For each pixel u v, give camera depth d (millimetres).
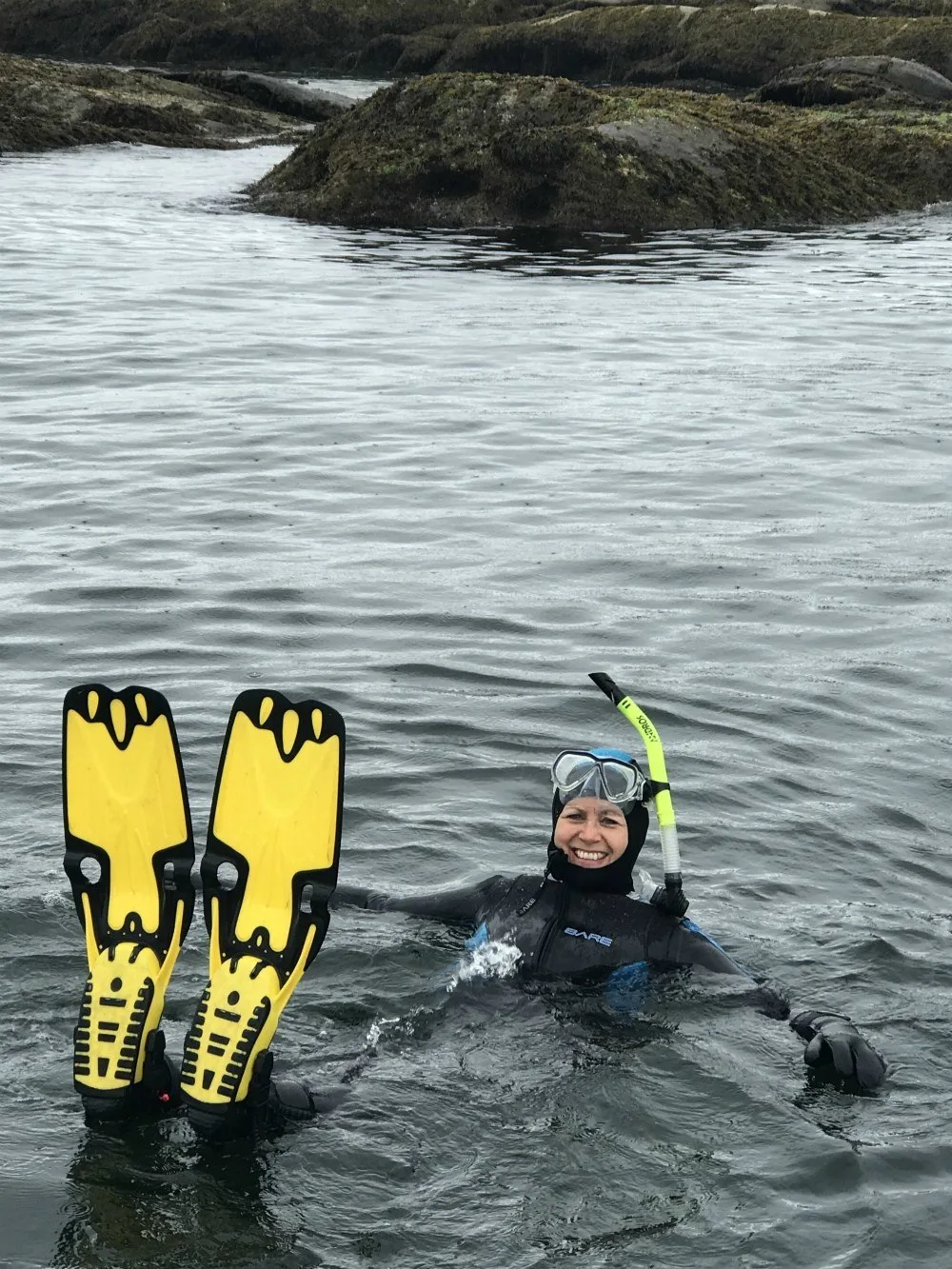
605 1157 3576
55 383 12891
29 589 8031
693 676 7059
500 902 4676
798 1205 3426
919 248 22641
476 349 14648
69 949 4492
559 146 24188
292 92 41656
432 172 24422
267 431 11500
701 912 4898
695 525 9523
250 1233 3285
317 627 7582
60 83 38156
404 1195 3430
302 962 3711
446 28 56969
